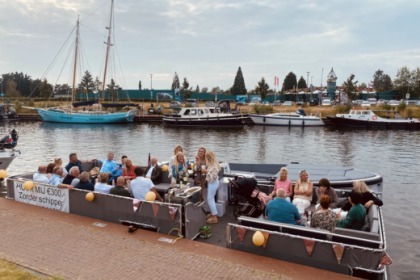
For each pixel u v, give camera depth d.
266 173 11.59
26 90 137.12
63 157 23.36
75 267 5.11
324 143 30.91
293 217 5.71
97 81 123.44
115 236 6.23
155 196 6.61
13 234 6.34
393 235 9.37
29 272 4.91
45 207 7.87
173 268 5.09
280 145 29.62
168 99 91.81
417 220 10.57
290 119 45.38
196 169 7.75
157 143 30.81
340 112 53.28
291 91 104.19
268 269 5.04
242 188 7.36
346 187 9.41
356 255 4.79
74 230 6.51
